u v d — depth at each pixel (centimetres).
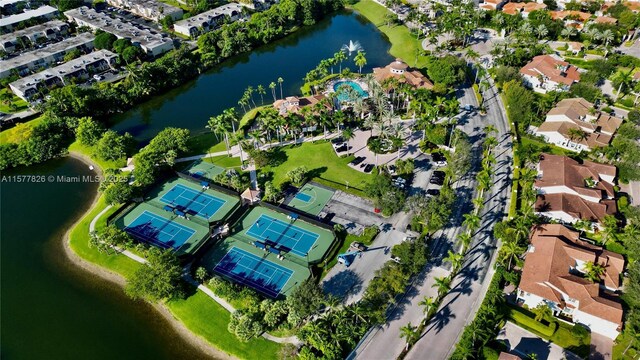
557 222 12506
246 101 19600
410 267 11006
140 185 14775
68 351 10588
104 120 19950
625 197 13188
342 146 16500
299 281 11744
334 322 9838
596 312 9681
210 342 10450
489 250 12088
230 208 14388
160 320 11162
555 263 10762
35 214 14712
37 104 19788
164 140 16575
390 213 13125
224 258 12512
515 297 10825
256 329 10075
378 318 9919
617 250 11644
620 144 14762
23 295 11925
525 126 16800
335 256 12256
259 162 15812
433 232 12694
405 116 18212
